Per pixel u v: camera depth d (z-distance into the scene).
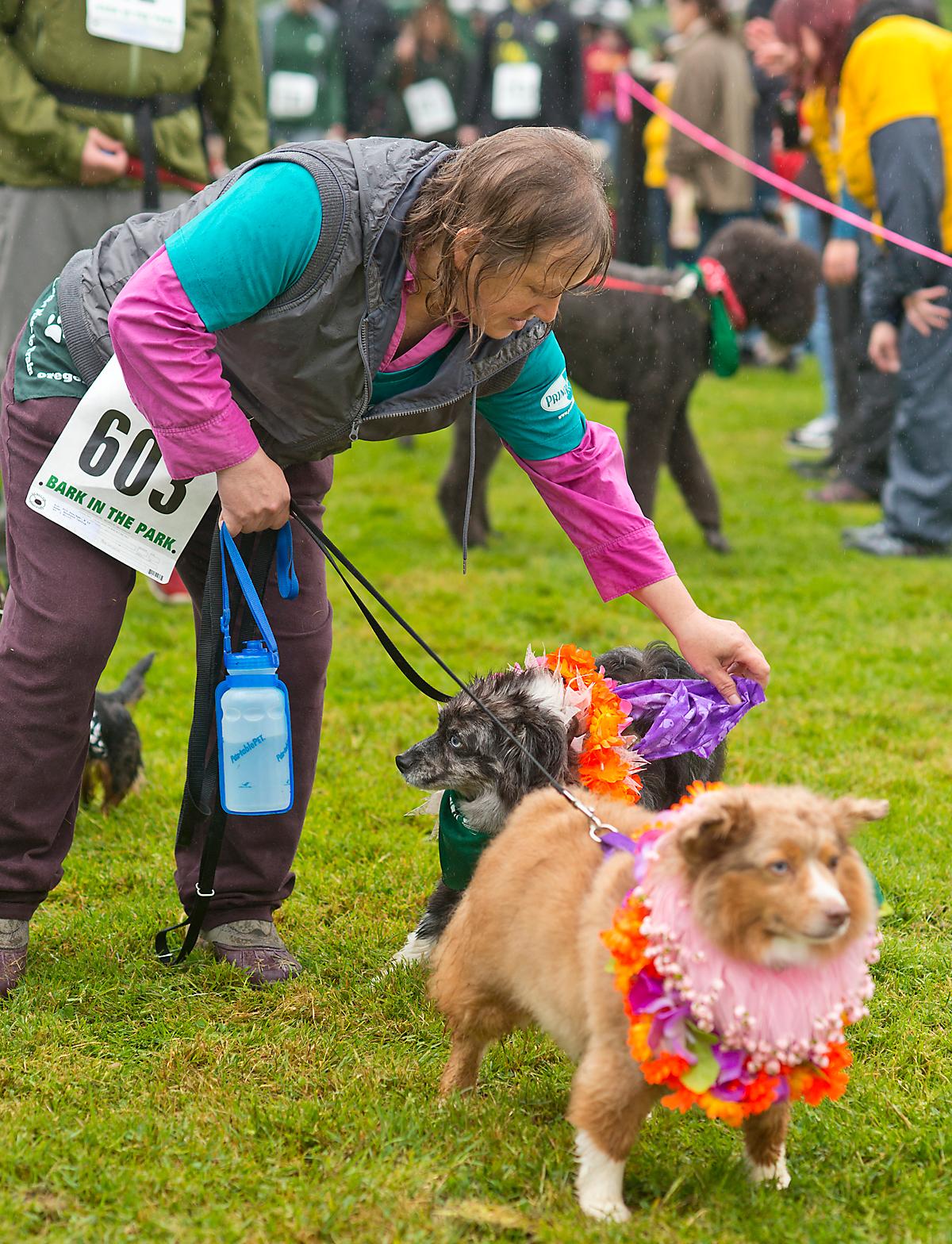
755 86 11.27
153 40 5.46
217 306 2.59
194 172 5.80
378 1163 2.56
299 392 2.74
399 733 5.25
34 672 3.02
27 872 3.20
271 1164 2.59
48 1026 3.09
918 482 7.86
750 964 2.22
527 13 11.77
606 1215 2.42
